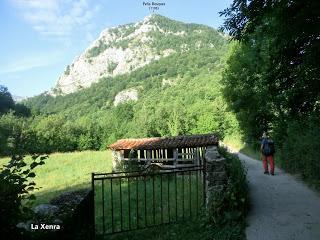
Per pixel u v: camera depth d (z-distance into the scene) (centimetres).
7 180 443
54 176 2273
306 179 1344
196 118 6719
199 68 18188
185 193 1317
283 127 2016
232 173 978
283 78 1206
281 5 901
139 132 6819
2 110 10125
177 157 2236
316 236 715
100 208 1172
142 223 917
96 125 6975
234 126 4953
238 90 2742
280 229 773
